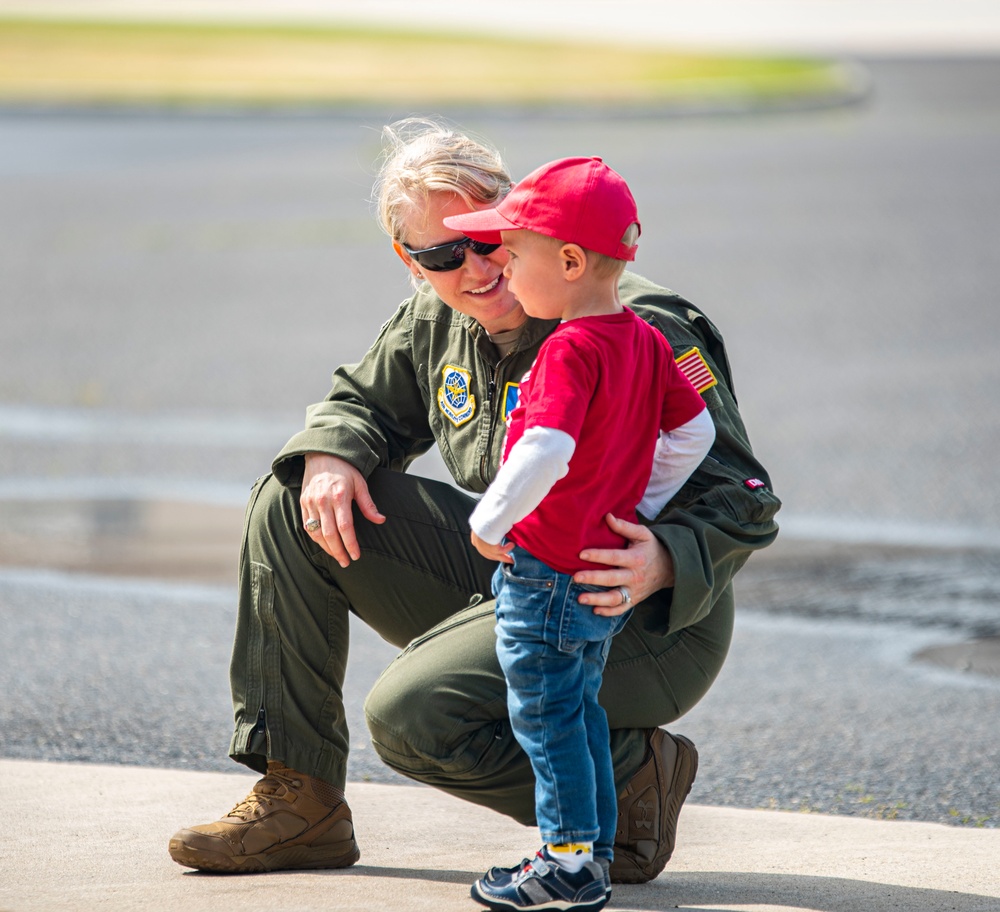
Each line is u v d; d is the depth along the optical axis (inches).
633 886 114.8
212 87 1150.3
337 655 120.0
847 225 625.0
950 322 440.1
